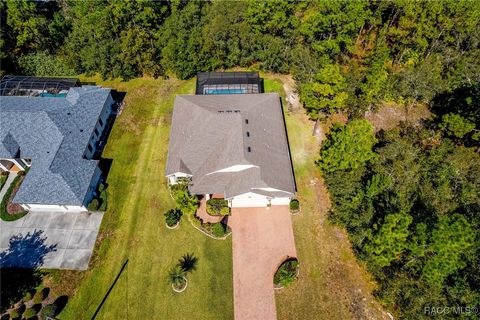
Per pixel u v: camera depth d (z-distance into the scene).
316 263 44.19
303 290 41.94
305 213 48.94
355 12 62.34
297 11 71.94
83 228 47.38
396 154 49.34
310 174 53.66
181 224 47.66
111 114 63.12
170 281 42.19
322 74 53.34
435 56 65.88
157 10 74.62
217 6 73.06
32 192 46.69
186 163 49.16
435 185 46.19
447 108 59.22
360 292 41.81
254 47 68.75
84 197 47.22
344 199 45.84
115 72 68.31
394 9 68.50
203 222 47.53
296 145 57.59
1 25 69.31
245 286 42.19
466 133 54.31
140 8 69.50
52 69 70.19
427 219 39.59
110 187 52.03
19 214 48.34
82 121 55.28
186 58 66.88
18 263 43.88
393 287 39.12
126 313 40.28
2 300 40.16
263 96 58.09
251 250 45.22
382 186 43.56
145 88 68.44
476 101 51.09
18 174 52.47
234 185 46.28
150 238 46.44
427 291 37.41
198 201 49.94
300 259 44.50
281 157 50.03
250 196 47.31
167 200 50.41
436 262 35.59
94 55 66.81
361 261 43.53
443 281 38.53
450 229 34.28
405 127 60.06
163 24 72.25
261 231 46.91
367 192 44.53
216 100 56.66
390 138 56.75
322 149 54.16
